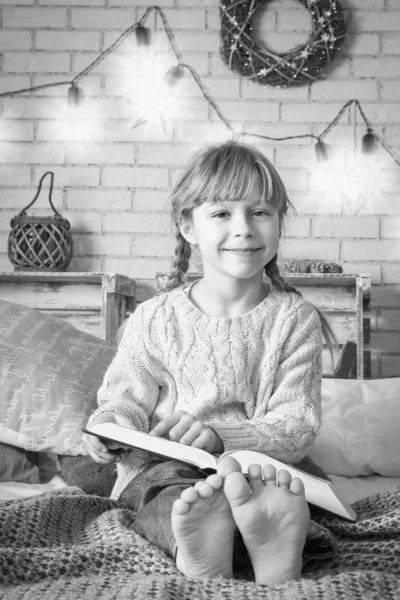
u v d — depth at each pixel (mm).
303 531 823
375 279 3105
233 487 796
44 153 3162
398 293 3096
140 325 1289
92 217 3162
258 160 1216
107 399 1259
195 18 3117
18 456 1494
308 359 1280
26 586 766
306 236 3121
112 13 3141
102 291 2811
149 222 3152
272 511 807
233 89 3121
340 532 979
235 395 1245
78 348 1705
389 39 3098
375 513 1108
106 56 3145
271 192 1198
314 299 3025
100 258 3158
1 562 788
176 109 3141
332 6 3018
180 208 1269
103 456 1163
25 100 3160
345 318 3020
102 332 2811
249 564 928
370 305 3102
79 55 3152
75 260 3158
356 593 723
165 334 1268
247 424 1160
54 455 1536
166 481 975
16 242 2922
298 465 1277
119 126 3158
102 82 3152
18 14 3156
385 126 3100
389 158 3104
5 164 3164
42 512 961
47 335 1708
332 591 723
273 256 1337
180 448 1023
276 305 1296
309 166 3119
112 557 844
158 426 1107
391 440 1647
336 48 3041
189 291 1332
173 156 3146
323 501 975
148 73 3141
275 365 1258
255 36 3084
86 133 3162
